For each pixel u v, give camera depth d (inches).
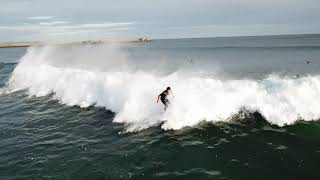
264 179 308.8
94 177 326.3
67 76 800.9
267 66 1569.9
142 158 371.9
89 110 616.1
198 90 537.3
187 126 471.8
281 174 316.5
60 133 487.8
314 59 1923.0
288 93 495.2
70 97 702.5
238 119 481.4
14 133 496.1
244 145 393.7
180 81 581.3
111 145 421.4
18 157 391.5
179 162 356.8
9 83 989.2
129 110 547.8
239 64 1692.9
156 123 497.0
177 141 420.8
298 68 1432.1
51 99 735.1
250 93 510.0
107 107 615.5
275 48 3695.9
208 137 427.8
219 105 500.4
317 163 334.3
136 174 330.3
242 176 317.1
